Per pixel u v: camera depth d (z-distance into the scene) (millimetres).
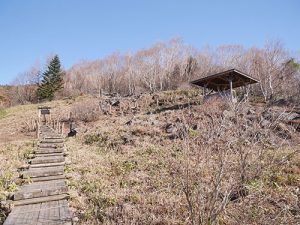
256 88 21469
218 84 23703
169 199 5676
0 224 5016
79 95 52000
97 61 82250
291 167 6809
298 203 4770
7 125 25391
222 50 63906
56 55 67000
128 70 69188
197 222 3822
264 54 22422
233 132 4152
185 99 28500
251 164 4273
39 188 6527
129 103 30250
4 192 6320
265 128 4438
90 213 5367
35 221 4652
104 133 15383
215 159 3869
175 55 66562
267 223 3660
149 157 9945
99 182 7488
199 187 3730
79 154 11359
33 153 11633
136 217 5109
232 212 3936
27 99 63406
